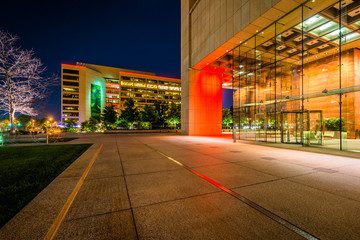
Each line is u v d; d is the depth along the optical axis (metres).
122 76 95.56
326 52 17.36
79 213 3.12
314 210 3.28
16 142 16.19
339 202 3.62
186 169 6.32
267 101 17.09
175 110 42.09
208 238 2.46
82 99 89.38
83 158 7.89
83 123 74.44
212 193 4.10
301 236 2.51
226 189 4.35
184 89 27.67
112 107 39.59
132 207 3.38
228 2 16.86
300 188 4.42
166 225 2.79
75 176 5.04
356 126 16.83
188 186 4.56
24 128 63.56
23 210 3.01
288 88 16.53
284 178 5.24
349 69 17.05
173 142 15.95
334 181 4.96
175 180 5.06
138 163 7.28
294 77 16.33
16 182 4.75
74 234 2.51
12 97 24.34
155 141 16.94
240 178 5.25
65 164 6.86
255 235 2.54
